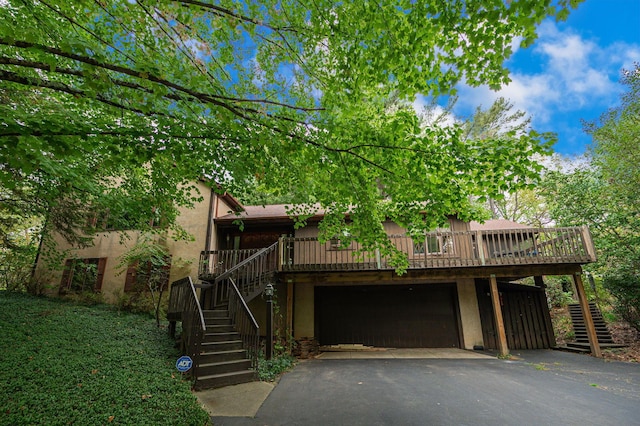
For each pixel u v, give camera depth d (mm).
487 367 7887
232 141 4504
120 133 3738
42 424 3654
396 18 3777
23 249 9633
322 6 3904
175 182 6234
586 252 9578
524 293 11727
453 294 12016
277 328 10781
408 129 4441
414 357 9586
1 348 5914
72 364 5535
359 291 12492
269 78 5773
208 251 11531
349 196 5293
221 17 4531
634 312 10805
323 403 5207
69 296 11602
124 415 4047
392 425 4277
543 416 4496
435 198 4953
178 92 4020
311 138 4641
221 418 4621
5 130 2969
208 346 6891
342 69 4375
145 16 4188
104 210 8203
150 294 11266
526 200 23734
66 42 2938
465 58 3680
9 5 3744
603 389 5812
